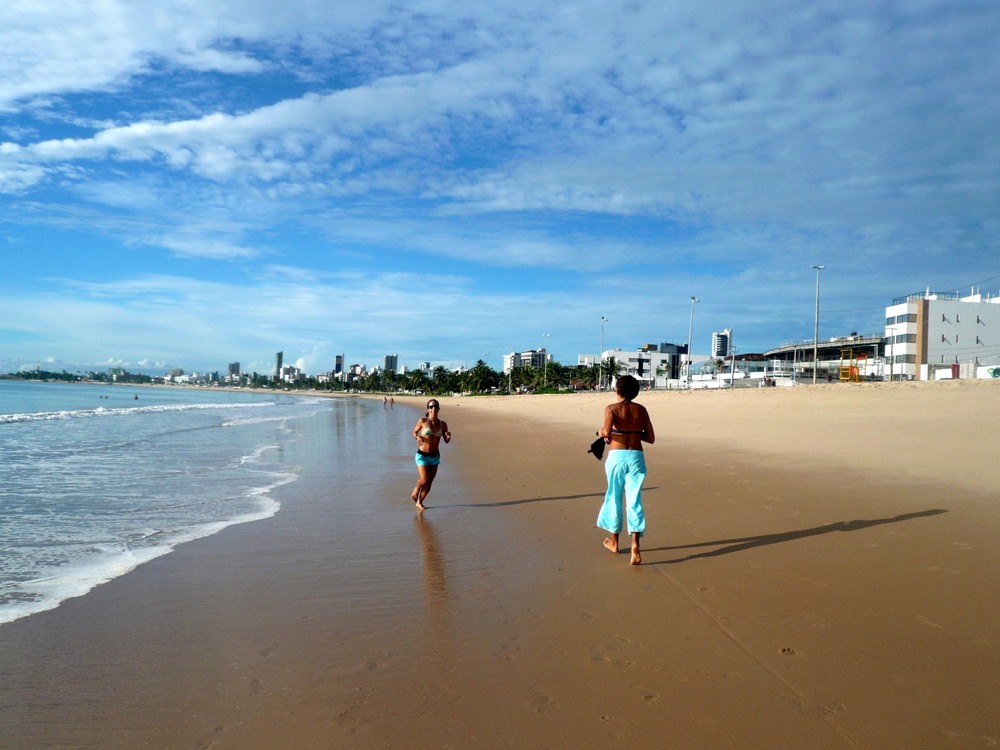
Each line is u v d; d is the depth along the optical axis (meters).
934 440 13.50
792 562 5.75
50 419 38.22
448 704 3.35
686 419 24.95
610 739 2.96
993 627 4.13
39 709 3.37
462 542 7.11
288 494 10.70
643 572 5.70
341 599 5.15
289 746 2.97
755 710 3.19
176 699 3.46
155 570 6.04
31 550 6.85
